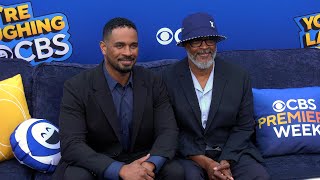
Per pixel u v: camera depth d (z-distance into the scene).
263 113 2.20
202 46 2.03
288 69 2.38
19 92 2.18
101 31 2.64
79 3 2.60
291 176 1.98
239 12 2.68
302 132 2.12
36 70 2.27
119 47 1.87
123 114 1.95
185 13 2.66
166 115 2.01
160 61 2.40
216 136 2.10
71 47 2.64
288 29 2.74
